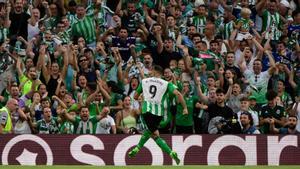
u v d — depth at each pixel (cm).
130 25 6175
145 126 4825
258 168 4800
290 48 6366
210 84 5481
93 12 6203
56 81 5531
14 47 5956
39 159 4912
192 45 6044
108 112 5091
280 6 6788
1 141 4900
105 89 5444
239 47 6138
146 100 4434
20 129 5062
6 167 4703
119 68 5716
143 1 6334
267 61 6044
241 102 5297
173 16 6188
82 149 4934
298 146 5044
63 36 5934
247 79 5916
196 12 6444
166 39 5847
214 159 4994
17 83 5619
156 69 4541
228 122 5150
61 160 4922
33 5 6294
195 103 5247
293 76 6050
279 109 5341
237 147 5016
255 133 5122
